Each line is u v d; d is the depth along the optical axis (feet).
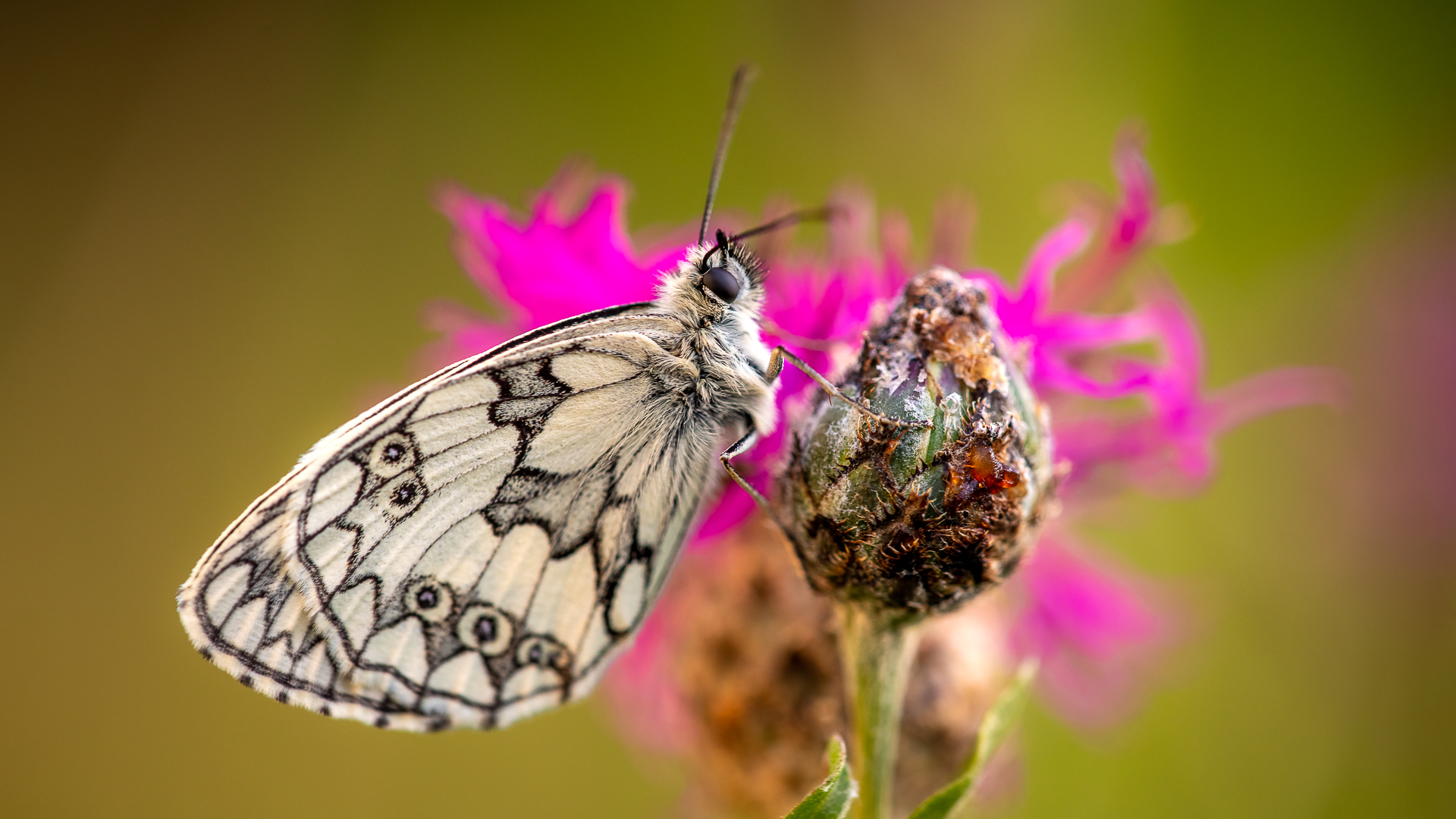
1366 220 0.87
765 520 0.69
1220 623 0.82
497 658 0.67
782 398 0.68
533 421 0.66
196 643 0.65
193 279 0.99
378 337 0.97
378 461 0.66
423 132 0.97
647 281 0.67
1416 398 0.82
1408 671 0.81
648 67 0.95
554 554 0.67
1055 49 0.88
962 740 0.69
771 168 0.92
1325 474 0.82
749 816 0.71
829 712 0.70
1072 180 0.88
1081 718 0.74
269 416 0.98
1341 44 0.88
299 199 0.98
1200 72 0.88
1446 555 0.81
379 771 0.91
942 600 0.64
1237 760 0.80
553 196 0.68
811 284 0.68
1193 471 0.69
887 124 0.90
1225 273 0.88
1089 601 0.74
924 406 0.63
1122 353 0.73
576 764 0.89
